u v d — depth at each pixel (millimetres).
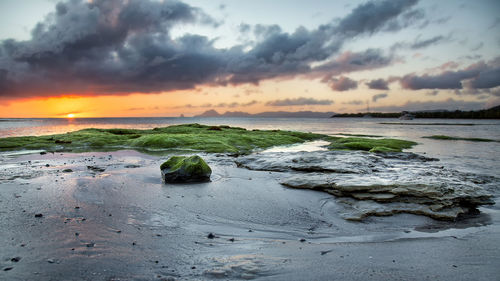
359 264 7086
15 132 76938
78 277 6270
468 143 47188
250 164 22359
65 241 8148
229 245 8383
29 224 9367
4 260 6910
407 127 116062
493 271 6648
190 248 8047
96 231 8992
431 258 7449
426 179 14602
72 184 15039
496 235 9266
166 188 15023
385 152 30094
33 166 21078
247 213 11461
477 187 13461
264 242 8719
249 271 6652
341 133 78875
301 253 7820
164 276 6379
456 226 10281
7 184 14914
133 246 8023
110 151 31828
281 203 12773
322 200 13219
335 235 9484
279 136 50438
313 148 39500
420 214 11297
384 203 12281
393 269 6789
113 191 13977
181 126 63531
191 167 16719
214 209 11828
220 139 39938
